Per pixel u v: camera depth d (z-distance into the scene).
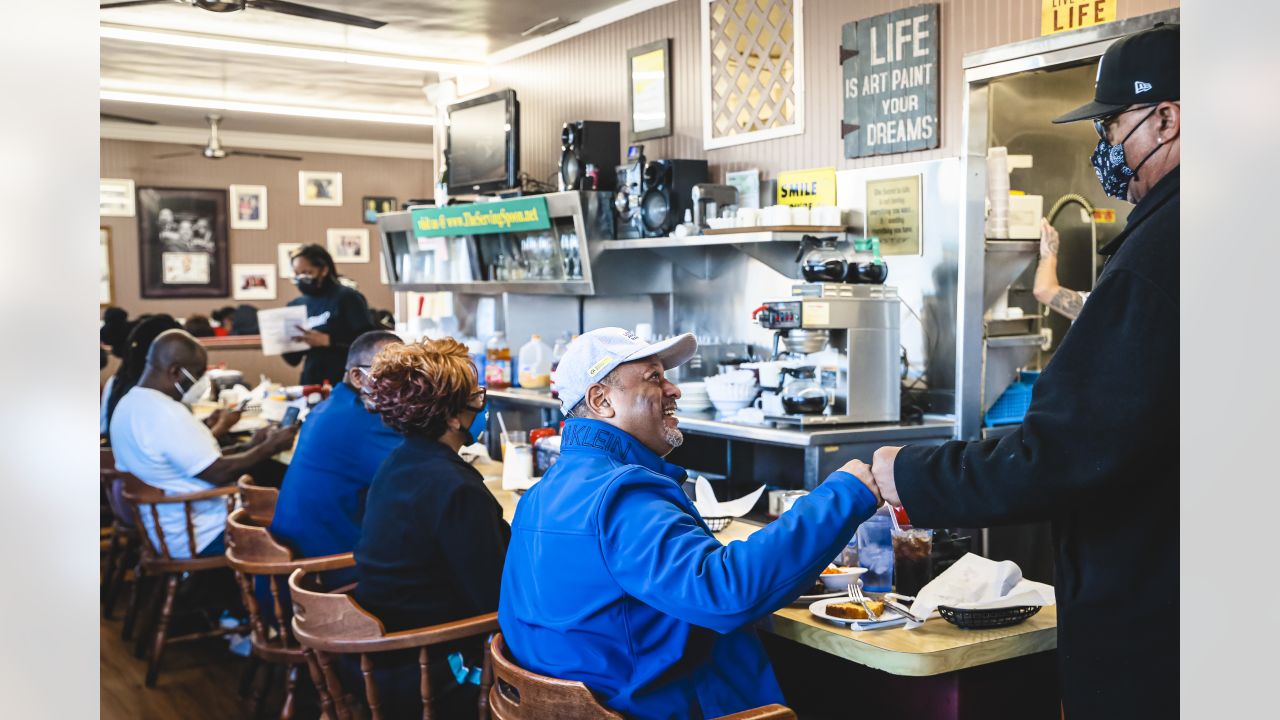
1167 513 1.64
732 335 4.88
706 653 2.00
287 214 11.86
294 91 8.24
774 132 4.66
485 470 4.32
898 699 2.36
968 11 3.82
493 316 6.78
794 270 4.47
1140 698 1.68
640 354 2.07
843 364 3.74
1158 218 1.64
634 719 1.90
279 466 5.62
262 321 5.80
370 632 2.48
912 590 2.40
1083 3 3.45
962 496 1.73
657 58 5.28
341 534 3.41
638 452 2.06
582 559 1.90
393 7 5.60
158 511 4.32
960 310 3.59
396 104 8.91
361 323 6.30
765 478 4.36
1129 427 1.59
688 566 1.78
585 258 5.05
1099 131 1.89
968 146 3.50
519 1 5.46
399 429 2.74
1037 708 2.34
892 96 4.11
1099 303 1.65
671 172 4.82
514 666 1.96
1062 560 1.78
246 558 3.32
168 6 5.75
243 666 4.53
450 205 5.97
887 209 4.14
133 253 11.17
